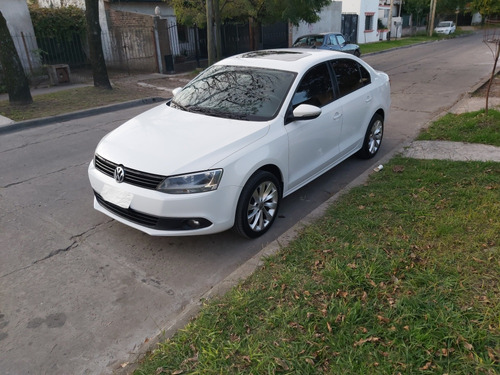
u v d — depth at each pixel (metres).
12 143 7.89
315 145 4.83
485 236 3.66
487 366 2.38
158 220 3.66
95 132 8.58
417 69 16.75
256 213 4.16
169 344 2.72
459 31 48.03
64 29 17.55
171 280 3.64
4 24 10.27
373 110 6.03
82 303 3.35
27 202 5.18
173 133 4.12
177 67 19.28
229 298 3.12
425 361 2.46
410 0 44.09
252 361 2.52
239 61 5.24
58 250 4.10
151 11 19.94
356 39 33.16
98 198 4.24
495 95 10.48
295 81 4.63
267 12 18.67
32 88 13.85
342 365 2.46
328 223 4.13
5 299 3.39
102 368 2.73
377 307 2.91
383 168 5.65
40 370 2.71
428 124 8.00
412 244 3.63
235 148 3.86
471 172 5.25
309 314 2.85
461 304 2.87
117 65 18.91
